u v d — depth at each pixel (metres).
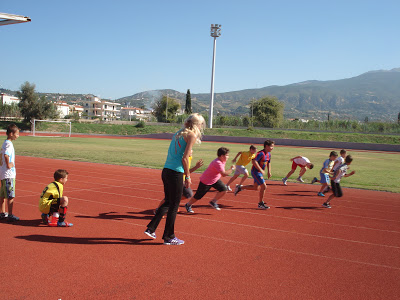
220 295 3.37
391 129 63.84
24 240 4.84
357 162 24.17
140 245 4.84
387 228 6.54
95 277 3.67
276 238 5.51
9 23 5.96
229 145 41.41
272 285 3.67
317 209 8.15
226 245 5.02
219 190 7.36
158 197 8.73
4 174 5.73
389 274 4.15
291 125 74.69
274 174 15.35
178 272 3.91
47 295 3.22
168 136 55.22
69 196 8.44
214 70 59.09
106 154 22.36
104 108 118.75
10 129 5.75
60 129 59.84
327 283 3.80
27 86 59.75
